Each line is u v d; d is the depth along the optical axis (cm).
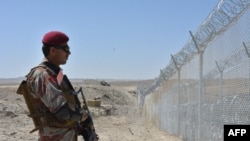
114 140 1619
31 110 437
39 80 422
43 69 429
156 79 2153
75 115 427
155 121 2208
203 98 1054
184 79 1361
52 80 422
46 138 435
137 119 3005
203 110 1048
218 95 905
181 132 1405
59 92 419
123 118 3062
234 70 787
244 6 712
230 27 805
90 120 461
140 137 1688
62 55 442
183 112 1369
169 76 1670
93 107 3738
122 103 5897
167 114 1741
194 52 1170
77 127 454
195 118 1170
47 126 431
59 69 441
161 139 1514
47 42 439
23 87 438
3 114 2370
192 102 1218
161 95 1942
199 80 1091
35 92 428
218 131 891
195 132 1168
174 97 1558
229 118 816
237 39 761
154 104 2270
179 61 1419
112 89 6544
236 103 775
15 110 2816
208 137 985
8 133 1636
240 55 746
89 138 457
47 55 441
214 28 919
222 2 814
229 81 820
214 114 932
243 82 736
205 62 1045
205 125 1024
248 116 715
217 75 916
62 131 433
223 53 862
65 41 443
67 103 423
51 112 425
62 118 418
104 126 2312
